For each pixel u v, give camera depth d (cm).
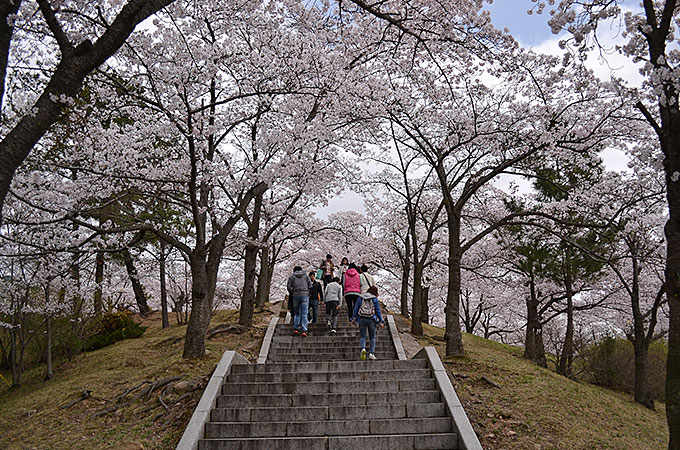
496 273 2264
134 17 553
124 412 897
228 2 1168
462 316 3409
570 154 1342
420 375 878
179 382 974
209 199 1382
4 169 483
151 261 2030
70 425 871
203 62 1057
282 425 711
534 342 1814
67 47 544
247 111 1370
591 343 1895
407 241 2403
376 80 1268
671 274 577
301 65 1161
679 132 592
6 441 840
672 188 593
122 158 1193
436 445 682
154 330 2053
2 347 1459
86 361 1445
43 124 512
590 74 1079
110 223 1255
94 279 1889
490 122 1348
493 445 735
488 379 1020
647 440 851
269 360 1249
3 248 1142
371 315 1086
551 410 890
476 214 2008
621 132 1218
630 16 674
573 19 680
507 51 950
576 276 1603
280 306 2270
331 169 1549
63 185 1194
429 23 977
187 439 668
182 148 1357
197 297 1218
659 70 584
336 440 679
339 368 928
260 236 2131
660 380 1608
